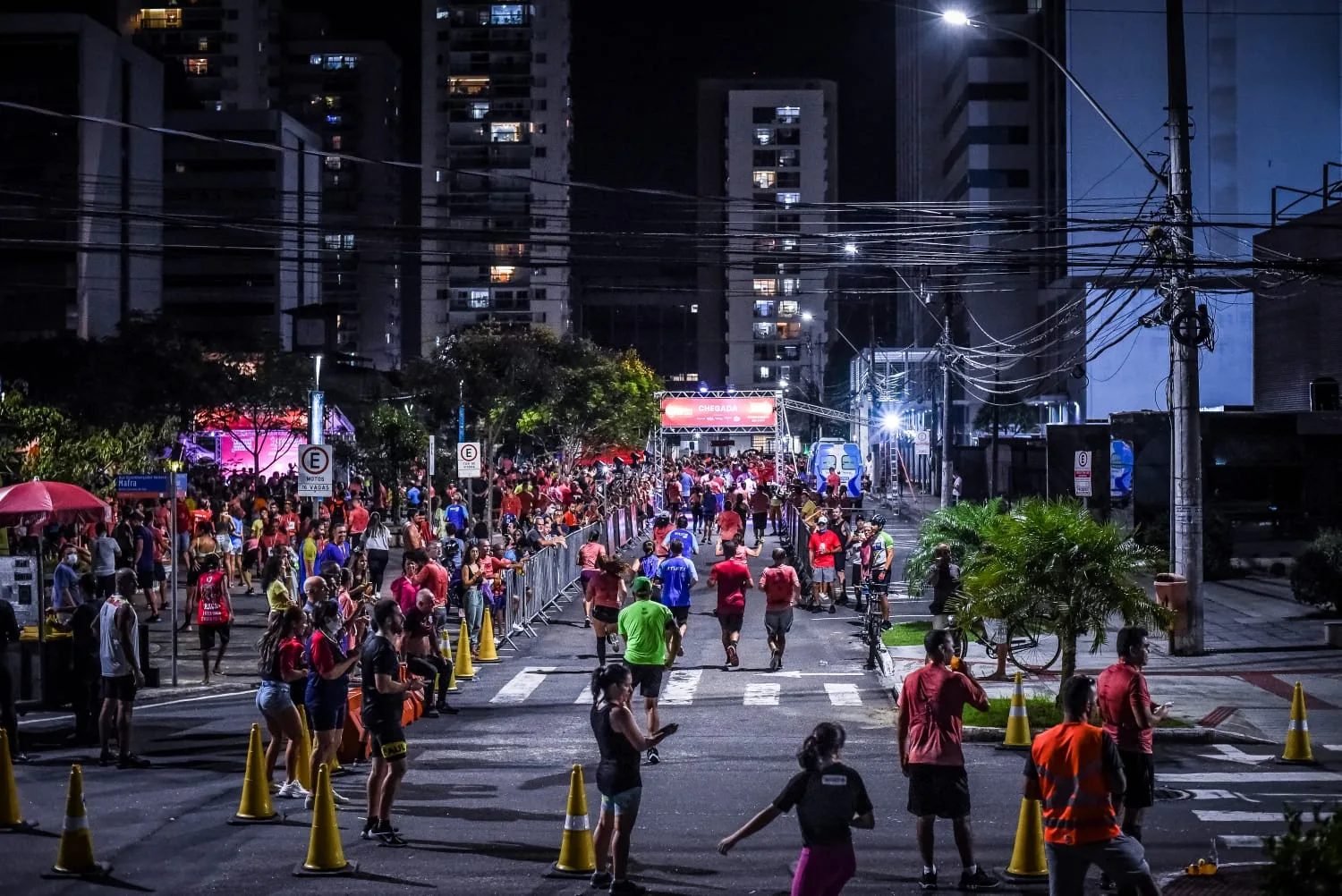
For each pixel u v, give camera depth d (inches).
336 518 1553.9
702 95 7126.0
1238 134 3137.3
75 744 600.4
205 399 2050.9
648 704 582.6
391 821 453.7
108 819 459.8
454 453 2097.7
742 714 681.6
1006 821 462.6
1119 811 426.3
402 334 6619.1
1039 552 603.2
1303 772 542.9
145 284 4493.1
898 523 2106.3
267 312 5113.2
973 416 3265.3
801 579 1235.2
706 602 1191.6
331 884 379.9
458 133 6171.3
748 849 423.2
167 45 6318.9
